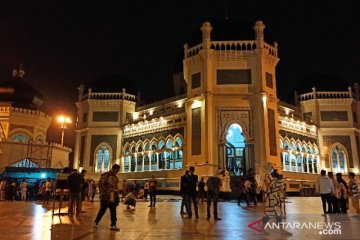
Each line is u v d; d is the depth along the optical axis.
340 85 43.47
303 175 36.56
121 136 42.19
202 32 33.47
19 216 12.88
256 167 28.69
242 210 15.95
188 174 13.16
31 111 45.88
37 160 40.59
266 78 31.67
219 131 30.03
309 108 42.88
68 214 13.46
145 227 9.80
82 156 42.28
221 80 31.23
